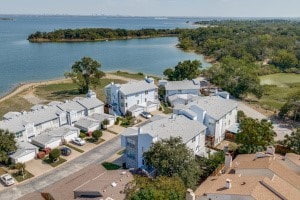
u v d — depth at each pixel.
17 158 61.34
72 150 68.62
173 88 106.44
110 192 45.38
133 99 91.88
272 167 44.47
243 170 46.00
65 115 79.31
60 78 142.00
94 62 116.19
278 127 82.31
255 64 164.75
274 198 36.97
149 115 89.38
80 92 116.62
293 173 45.41
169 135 58.44
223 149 65.12
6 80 136.50
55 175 58.41
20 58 189.12
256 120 62.97
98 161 63.81
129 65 177.88
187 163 49.69
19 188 54.16
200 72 140.75
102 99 106.38
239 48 191.00
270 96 115.94
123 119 87.06
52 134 70.75
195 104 72.88
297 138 62.34
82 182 50.56
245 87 108.88
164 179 44.34
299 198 38.09
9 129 67.12
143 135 56.78
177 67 133.38
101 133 73.38
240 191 37.75
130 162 60.72
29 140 70.75
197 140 63.00
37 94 114.31
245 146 59.69
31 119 73.25
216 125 69.56
